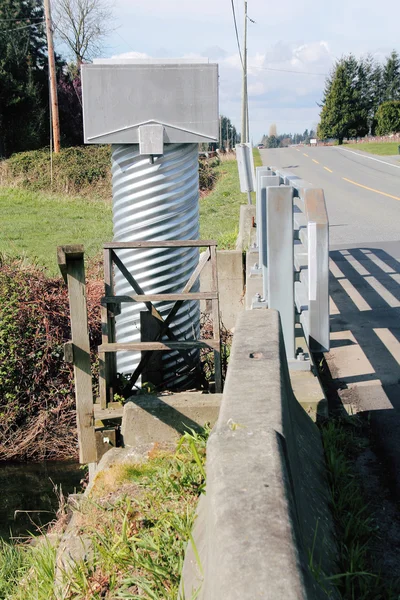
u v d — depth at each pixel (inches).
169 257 212.8
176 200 211.3
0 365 352.5
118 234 216.4
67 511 189.3
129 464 160.7
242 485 71.1
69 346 169.5
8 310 363.6
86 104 199.6
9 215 994.7
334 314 282.5
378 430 165.3
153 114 200.7
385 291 322.0
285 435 87.5
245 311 153.9
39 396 352.8
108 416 177.5
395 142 2726.4
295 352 186.4
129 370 223.8
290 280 183.2
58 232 791.1
